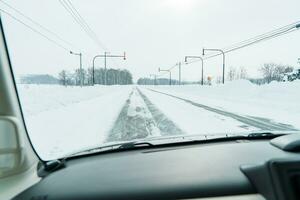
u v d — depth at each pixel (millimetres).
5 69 2283
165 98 27453
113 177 2270
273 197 1862
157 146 3238
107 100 22594
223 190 2006
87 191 2025
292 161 1916
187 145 3299
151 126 9117
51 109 12641
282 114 13750
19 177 2127
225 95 33688
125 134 7574
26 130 2398
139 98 26484
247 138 3523
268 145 3115
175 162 2625
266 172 1949
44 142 4672
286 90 26469
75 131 7531
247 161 2566
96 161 2742
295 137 2943
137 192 1998
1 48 2275
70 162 2736
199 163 2562
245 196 1959
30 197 1955
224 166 2447
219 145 3248
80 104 17375
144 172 2367
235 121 10906
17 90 2398
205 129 8711
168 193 1982
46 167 2447
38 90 18094
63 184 2150
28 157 2318
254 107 18031
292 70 42812
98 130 8016
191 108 16766
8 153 2115
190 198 1935
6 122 2162
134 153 3008
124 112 13375
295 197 1814
